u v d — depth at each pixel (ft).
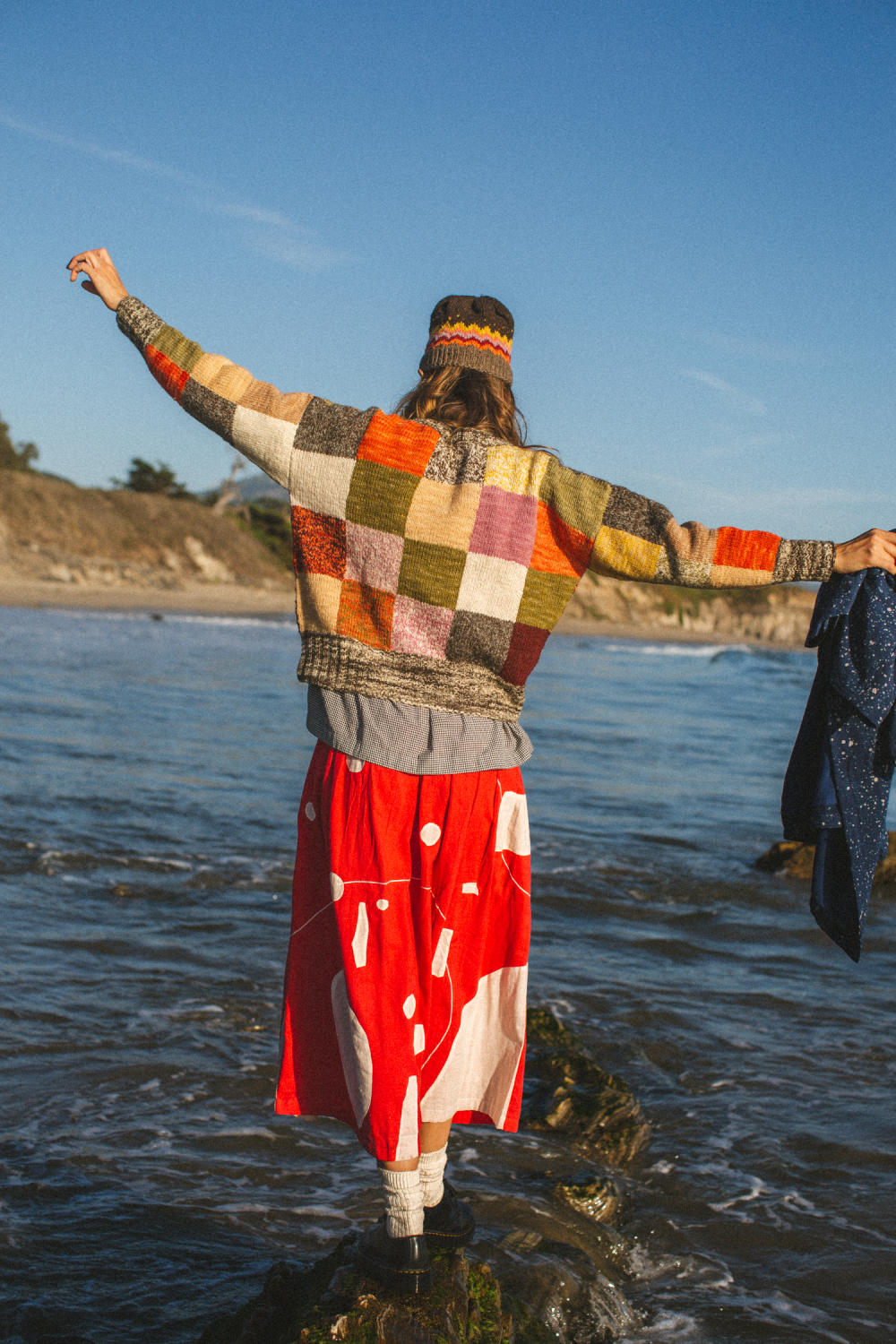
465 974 6.29
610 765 37.99
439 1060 6.21
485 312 6.34
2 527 160.25
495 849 6.22
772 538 5.93
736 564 5.85
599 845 24.41
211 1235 8.55
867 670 6.30
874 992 15.79
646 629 228.02
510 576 5.86
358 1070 5.97
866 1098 12.07
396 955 5.97
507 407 6.35
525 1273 8.01
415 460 5.86
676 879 21.66
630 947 17.26
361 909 5.97
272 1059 11.95
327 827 6.09
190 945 15.55
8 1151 9.57
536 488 5.90
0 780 26.18
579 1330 7.70
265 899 18.13
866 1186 10.14
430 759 5.94
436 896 6.08
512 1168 10.10
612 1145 10.66
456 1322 6.33
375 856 5.95
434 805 5.99
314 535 6.00
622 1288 8.45
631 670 105.09
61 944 15.17
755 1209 9.70
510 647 5.98
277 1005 13.50
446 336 6.34
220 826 23.26
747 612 261.03
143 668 62.64
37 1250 8.14
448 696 5.98
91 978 13.96
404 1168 6.15
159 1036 12.32
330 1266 7.04
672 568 5.84
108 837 21.45
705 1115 11.52
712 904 20.13
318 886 6.22
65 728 36.22
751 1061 13.00
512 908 6.30
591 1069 12.01
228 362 6.15
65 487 180.75
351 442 5.88
